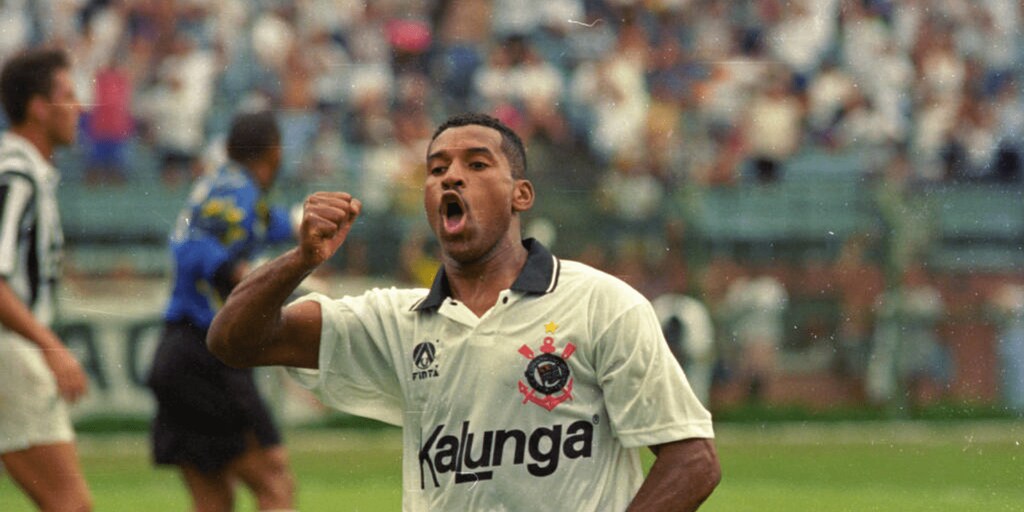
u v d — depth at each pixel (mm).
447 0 54500
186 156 48219
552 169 48438
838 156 53969
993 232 49188
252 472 22828
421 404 12875
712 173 50250
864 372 47438
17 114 19984
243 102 51156
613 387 12453
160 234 43406
